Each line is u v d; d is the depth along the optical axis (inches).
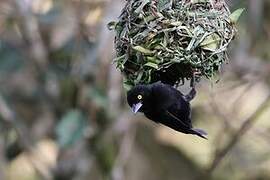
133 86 376.2
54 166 551.2
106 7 514.0
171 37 364.8
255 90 603.8
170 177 629.3
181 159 635.5
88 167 549.0
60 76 536.4
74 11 517.7
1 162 560.7
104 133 537.6
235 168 611.8
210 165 561.6
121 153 542.6
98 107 522.9
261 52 574.9
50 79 537.6
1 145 560.7
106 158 546.3
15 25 550.9
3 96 545.0
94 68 519.5
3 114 541.3
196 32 365.7
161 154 636.1
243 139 595.2
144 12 366.9
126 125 541.6
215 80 393.4
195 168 633.6
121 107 545.0
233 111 553.0
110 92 521.7
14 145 567.8
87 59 517.0
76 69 523.5
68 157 543.2
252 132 586.2
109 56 515.8
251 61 553.3
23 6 528.7
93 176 582.6
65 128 491.5
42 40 549.0
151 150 633.0
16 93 561.0
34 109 575.8
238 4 526.0
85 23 517.0
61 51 537.6
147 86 361.7
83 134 493.4
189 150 637.9
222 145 602.9
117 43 374.6
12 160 584.1
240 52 553.9
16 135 563.8
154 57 365.4
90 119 518.9
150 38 364.5
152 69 368.2
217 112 537.6
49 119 577.3
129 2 371.2
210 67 373.4
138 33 366.3
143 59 366.9
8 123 556.7
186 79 378.9
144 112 367.9
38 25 538.3
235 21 377.7
